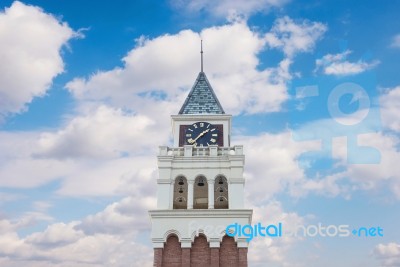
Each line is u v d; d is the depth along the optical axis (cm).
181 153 6862
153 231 6250
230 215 6297
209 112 7356
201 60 8181
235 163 6669
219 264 6100
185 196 6838
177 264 6134
